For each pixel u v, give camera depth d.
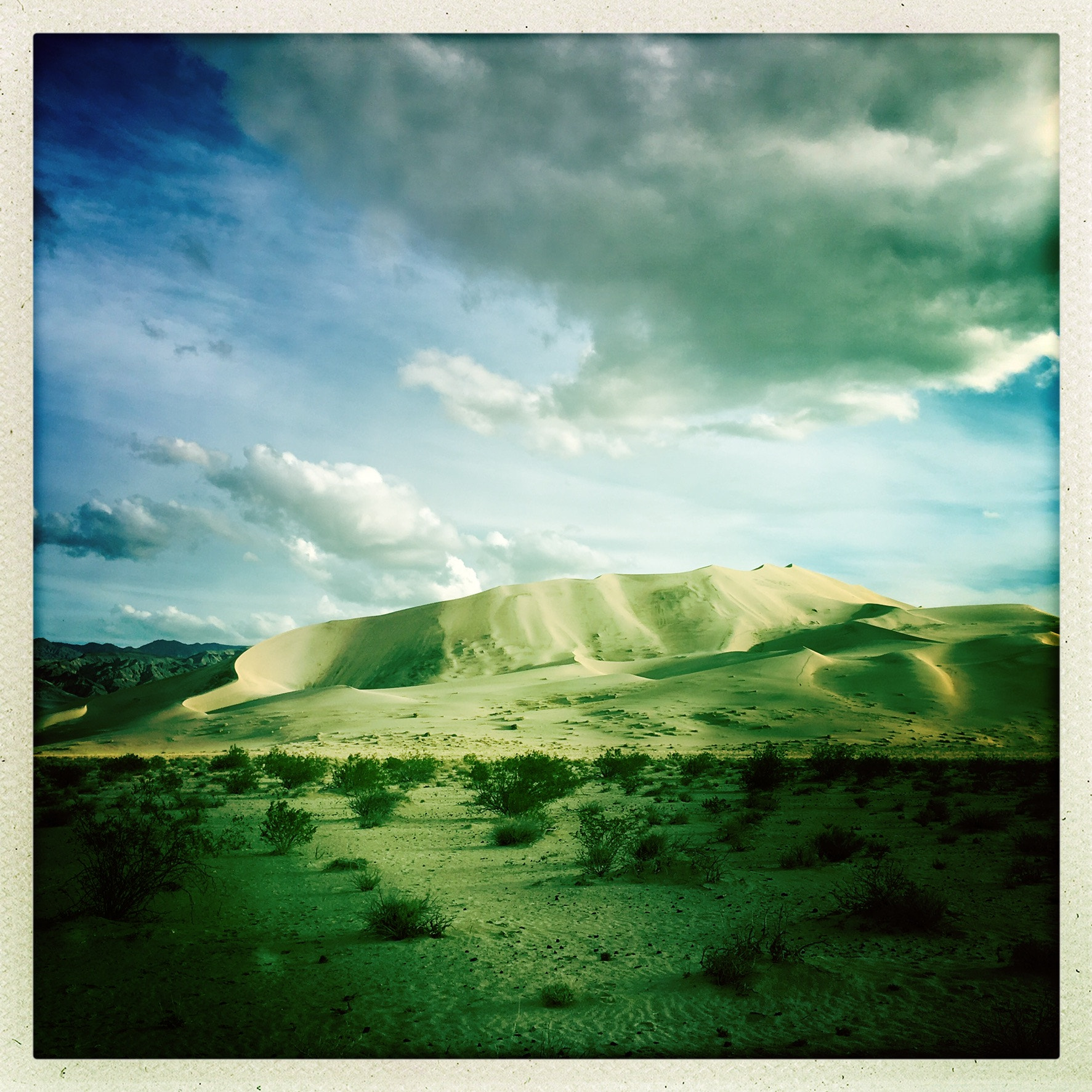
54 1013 5.70
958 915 8.75
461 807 21.56
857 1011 5.89
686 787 28.86
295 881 10.69
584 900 9.73
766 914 8.97
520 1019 5.71
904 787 27.66
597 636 198.88
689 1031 5.52
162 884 9.27
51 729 114.31
